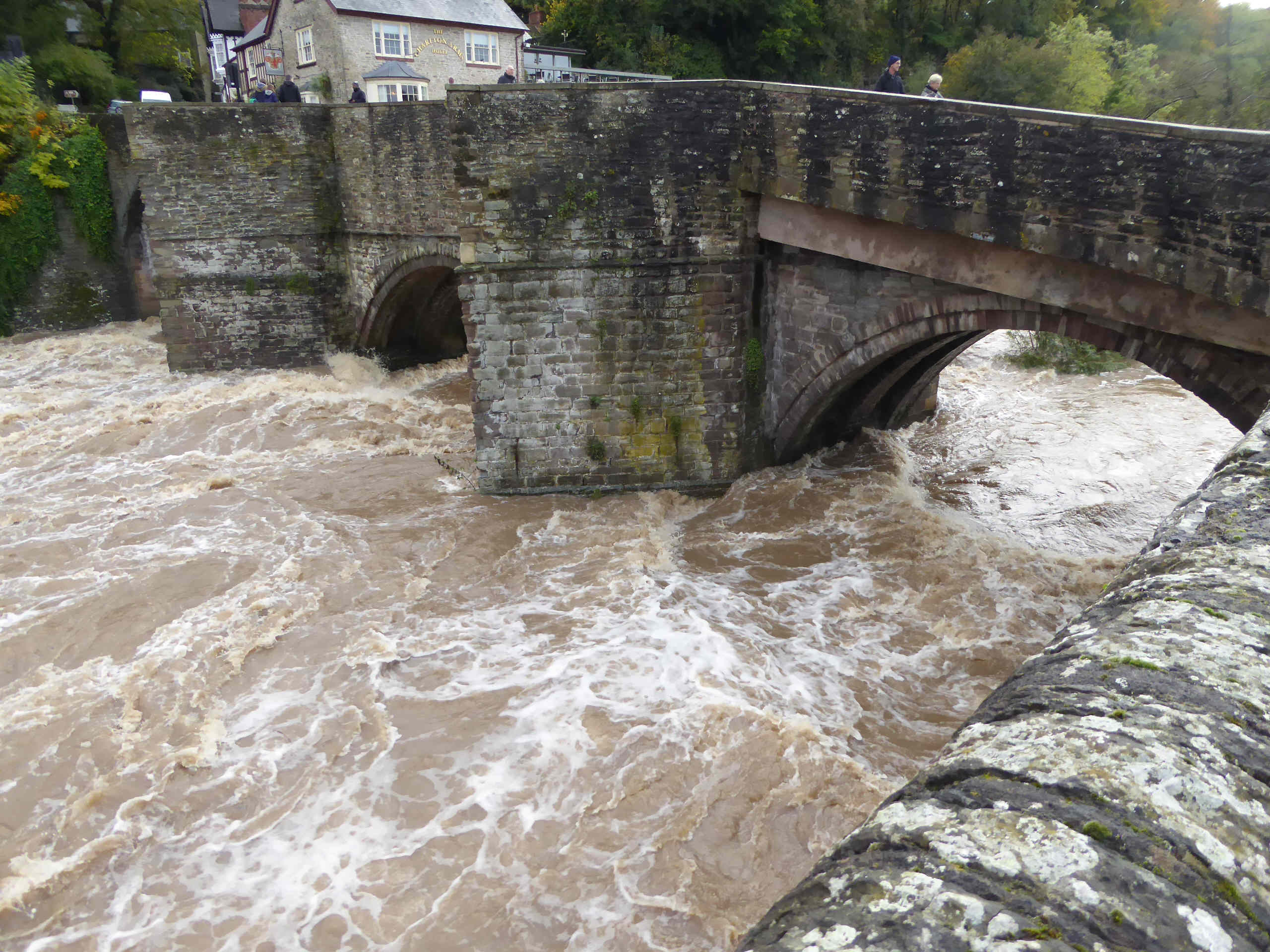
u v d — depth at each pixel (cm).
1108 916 123
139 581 1170
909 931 127
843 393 1511
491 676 966
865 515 1311
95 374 2284
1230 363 845
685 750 843
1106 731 156
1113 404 1803
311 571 1195
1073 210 876
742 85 1198
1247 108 2612
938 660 987
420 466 1573
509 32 3428
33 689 968
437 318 2334
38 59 3475
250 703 939
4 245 2614
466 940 671
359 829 777
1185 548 232
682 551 1244
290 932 683
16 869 744
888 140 1038
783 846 739
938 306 1129
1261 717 158
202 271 2103
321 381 2103
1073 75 3017
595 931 674
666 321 1322
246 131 2022
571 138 1227
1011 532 1272
